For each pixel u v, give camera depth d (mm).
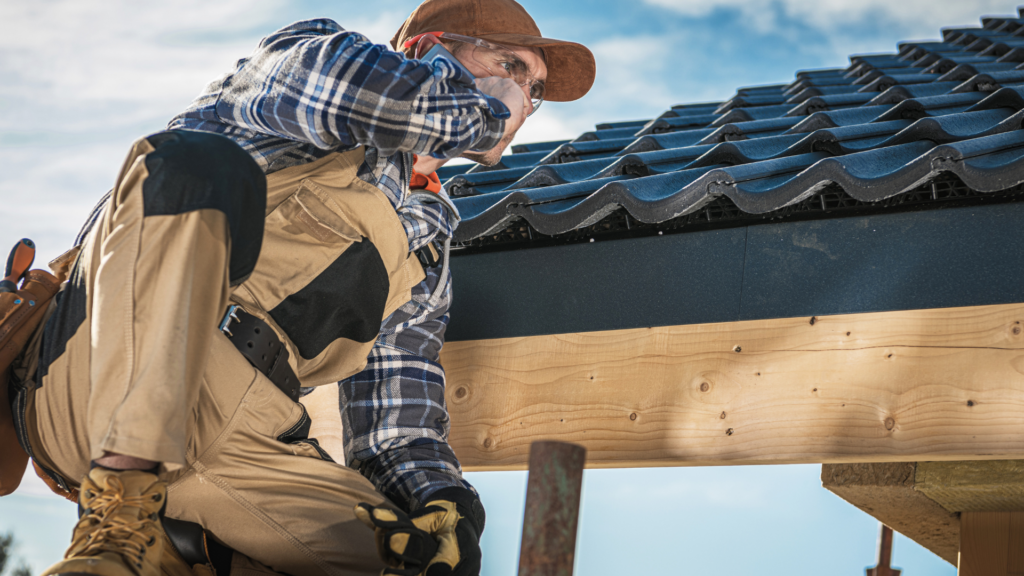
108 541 1170
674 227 2258
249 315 1539
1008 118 2283
